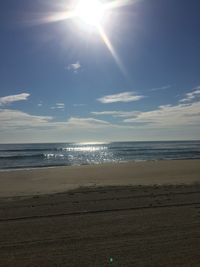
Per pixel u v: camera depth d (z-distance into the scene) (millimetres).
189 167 26797
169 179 18984
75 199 11336
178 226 7457
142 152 70750
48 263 5285
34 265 5215
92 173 23078
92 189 13930
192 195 11852
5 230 7273
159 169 25266
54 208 9727
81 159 49656
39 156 57375
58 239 6555
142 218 8266
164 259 5379
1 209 9664
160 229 7207
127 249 5895
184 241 6336
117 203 10391
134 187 14422
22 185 17234
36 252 5805
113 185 16000
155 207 9664
